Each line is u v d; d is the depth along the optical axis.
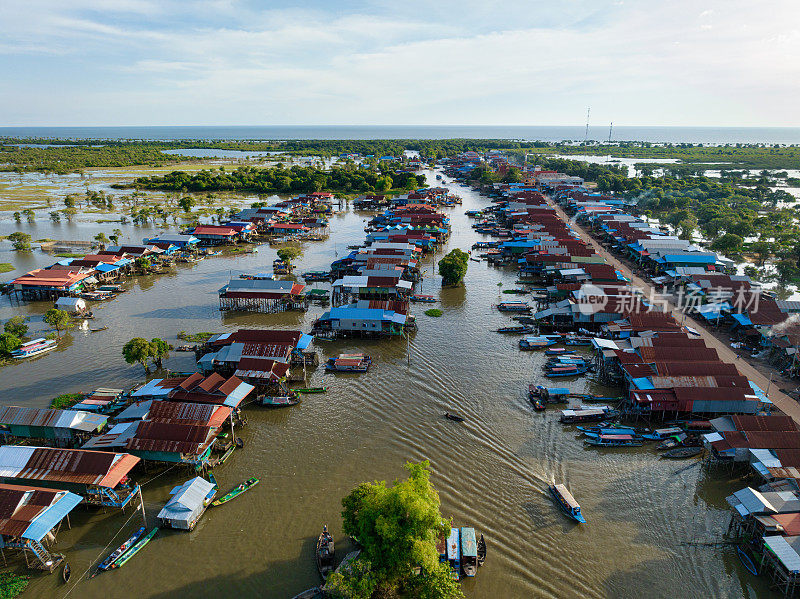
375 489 47.41
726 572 49.16
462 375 85.06
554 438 69.06
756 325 95.62
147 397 73.56
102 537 52.88
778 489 55.62
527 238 162.12
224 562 49.72
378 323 98.69
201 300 119.81
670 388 73.12
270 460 64.44
